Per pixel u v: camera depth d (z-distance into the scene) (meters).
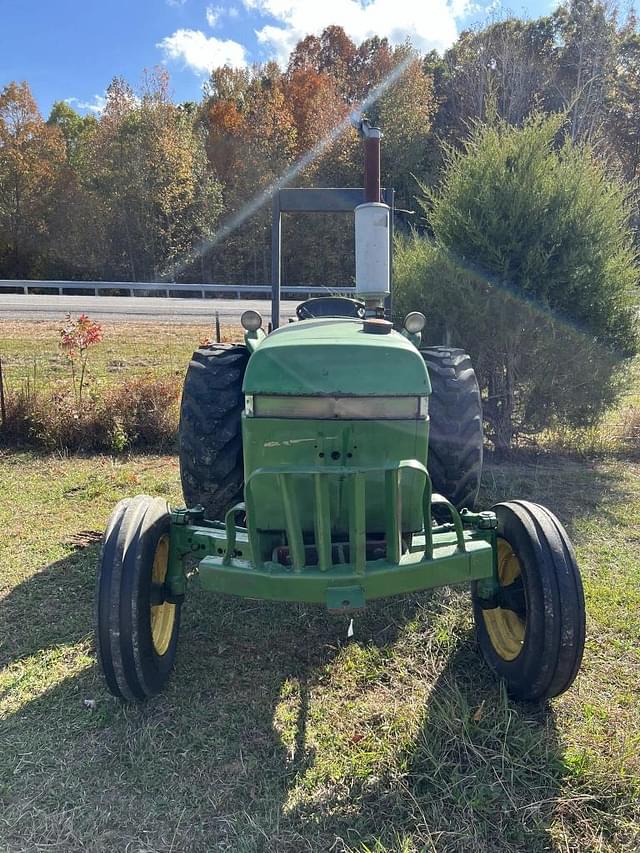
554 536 2.49
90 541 4.20
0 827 2.06
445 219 5.88
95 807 2.14
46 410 6.27
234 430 3.39
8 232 33.97
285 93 35.62
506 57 26.42
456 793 2.17
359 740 2.45
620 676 2.83
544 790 2.18
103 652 2.38
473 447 3.54
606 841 2.02
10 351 10.77
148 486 5.24
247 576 2.32
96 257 34.09
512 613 2.82
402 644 3.08
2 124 33.31
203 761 2.35
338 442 2.50
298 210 4.32
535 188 5.48
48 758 2.36
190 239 33.53
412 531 2.67
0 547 4.11
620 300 5.74
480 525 2.67
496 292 5.67
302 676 2.85
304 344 2.51
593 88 27.03
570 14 29.30
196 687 2.77
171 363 9.87
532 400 6.06
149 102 32.88
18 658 2.97
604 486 5.42
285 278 32.38
